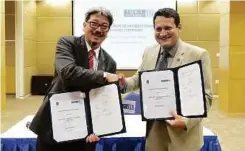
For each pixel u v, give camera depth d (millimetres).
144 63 2107
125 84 2053
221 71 7402
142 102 1904
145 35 9547
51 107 1836
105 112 1894
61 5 9984
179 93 1873
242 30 6848
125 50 9578
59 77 1870
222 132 5371
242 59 6895
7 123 5828
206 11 9781
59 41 1939
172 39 1912
